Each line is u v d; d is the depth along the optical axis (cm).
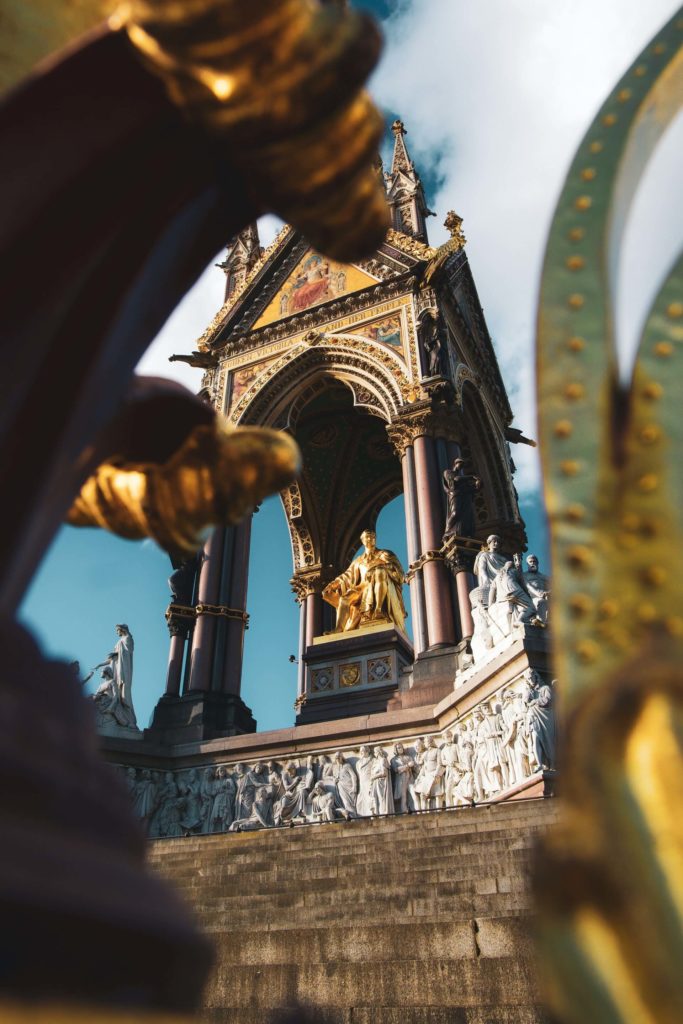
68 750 76
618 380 83
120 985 62
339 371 2694
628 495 77
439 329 2564
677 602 70
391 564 2378
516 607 1575
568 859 58
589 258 90
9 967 56
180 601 2397
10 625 79
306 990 604
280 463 123
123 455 122
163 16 76
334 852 1025
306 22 78
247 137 86
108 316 84
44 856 63
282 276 3039
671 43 101
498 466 2944
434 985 573
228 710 2181
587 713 63
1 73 100
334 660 2177
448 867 859
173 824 1827
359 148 89
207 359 2950
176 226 92
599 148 97
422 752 1697
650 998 51
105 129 84
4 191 78
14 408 78
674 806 55
